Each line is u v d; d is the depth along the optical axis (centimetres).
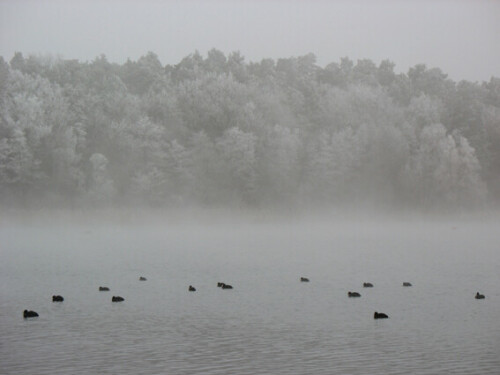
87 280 5128
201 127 15025
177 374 2594
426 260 6625
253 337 3172
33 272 5644
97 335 3206
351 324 3441
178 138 14825
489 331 3262
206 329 3341
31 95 13250
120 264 6278
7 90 13325
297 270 5769
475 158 14575
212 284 4891
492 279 5119
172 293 4456
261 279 5162
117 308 3909
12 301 4159
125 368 2677
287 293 4438
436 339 3109
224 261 6562
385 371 2631
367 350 2930
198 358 2816
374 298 4225
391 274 5456
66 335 3212
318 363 2739
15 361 2769
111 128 13850
